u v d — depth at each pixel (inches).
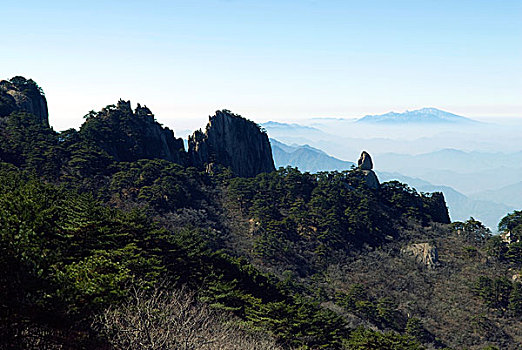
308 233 4434.1
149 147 5703.7
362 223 4653.1
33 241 796.0
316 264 4013.3
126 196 3949.3
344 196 5157.5
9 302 670.5
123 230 1804.9
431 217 5620.1
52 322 726.5
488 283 3592.5
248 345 1393.9
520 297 3390.7
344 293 3415.4
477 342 3019.2
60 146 4237.2
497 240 4340.6
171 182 4379.9
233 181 5196.9
